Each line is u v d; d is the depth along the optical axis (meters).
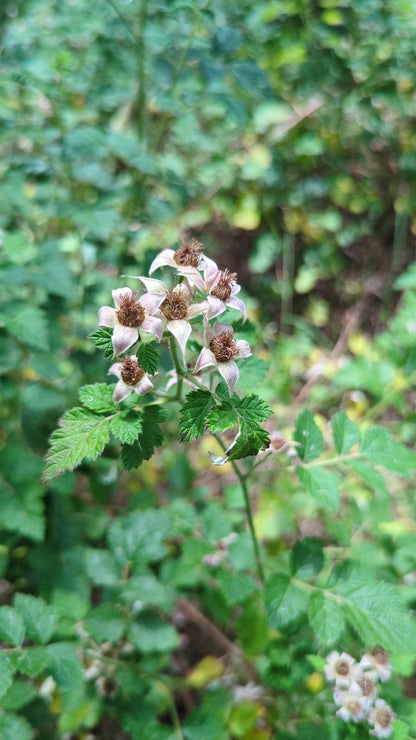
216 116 0.47
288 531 0.34
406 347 0.35
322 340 0.51
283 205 0.51
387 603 0.20
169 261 0.18
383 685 0.22
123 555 0.25
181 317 0.18
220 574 0.25
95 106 0.38
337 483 0.21
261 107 0.46
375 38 0.46
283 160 0.50
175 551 0.34
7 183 0.32
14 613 0.21
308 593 0.21
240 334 0.21
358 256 0.54
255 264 0.51
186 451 0.39
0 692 0.19
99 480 0.32
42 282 0.28
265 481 0.38
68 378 0.32
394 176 0.53
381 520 0.29
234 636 0.34
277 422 0.42
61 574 0.29
